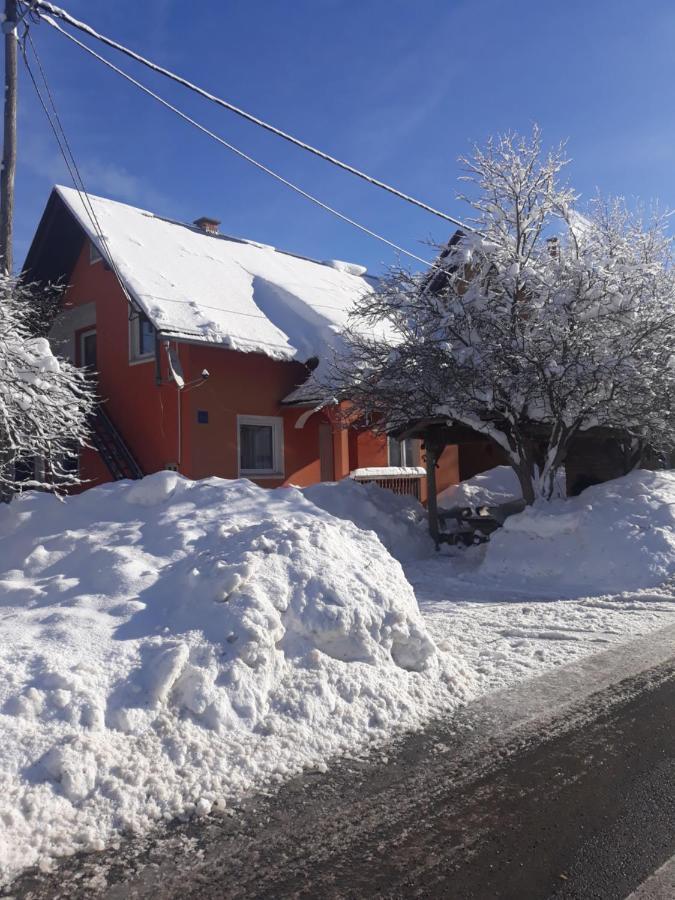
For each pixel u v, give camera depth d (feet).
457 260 38.22
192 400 46.21
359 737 15.05
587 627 24.26
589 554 32.86
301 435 52.11
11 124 37.91
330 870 10.49
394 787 13.02
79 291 55.62
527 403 35.99
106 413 52.13
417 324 38.42
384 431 42.65
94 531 23.81
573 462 45.57
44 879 10.21
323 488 42.16
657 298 35.86
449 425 40.93
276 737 14.37
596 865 10.59
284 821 11.83
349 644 17.31
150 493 25.70
